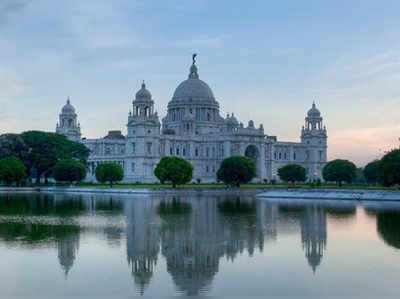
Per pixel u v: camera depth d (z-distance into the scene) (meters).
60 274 49.94
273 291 44.38
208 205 125.50
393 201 144.12
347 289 45.00
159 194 175.88
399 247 63.81
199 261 55.47
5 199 144.88
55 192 190.88
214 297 42.72
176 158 195.62
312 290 44.72
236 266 53.34
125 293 43.81
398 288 45.31
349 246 64.44
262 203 135.00
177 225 83.12
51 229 77.94
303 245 65.00
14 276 49.22
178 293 43.78
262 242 67.00
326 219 93.19
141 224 84.12
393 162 154.12
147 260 55.88
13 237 70.19
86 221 88.00
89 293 43.81
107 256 57.75
